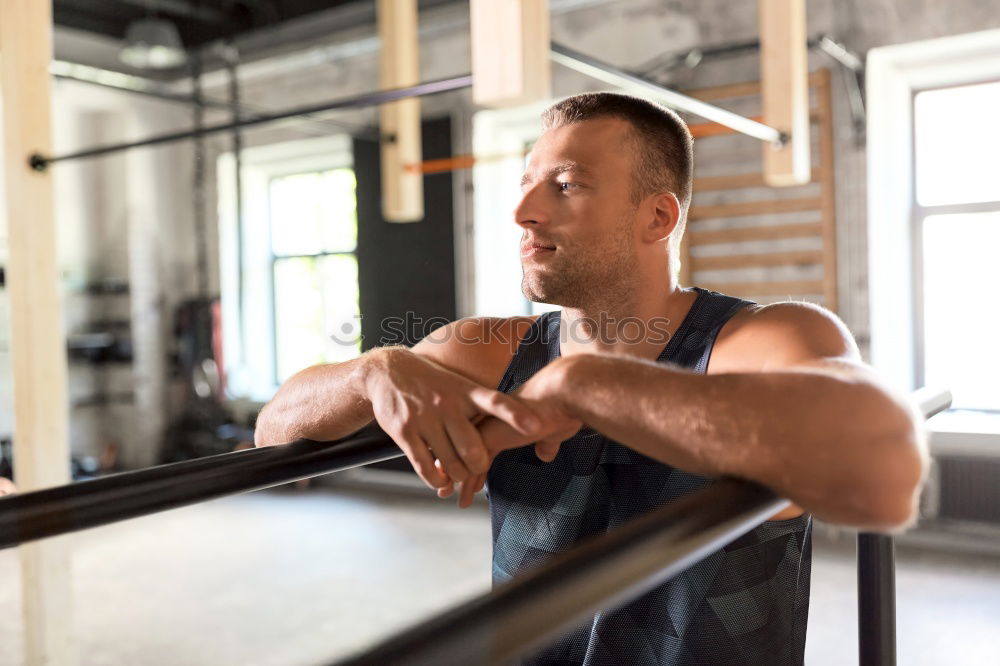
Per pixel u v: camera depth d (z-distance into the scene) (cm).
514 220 106
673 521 50
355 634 338
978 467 441
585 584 39
